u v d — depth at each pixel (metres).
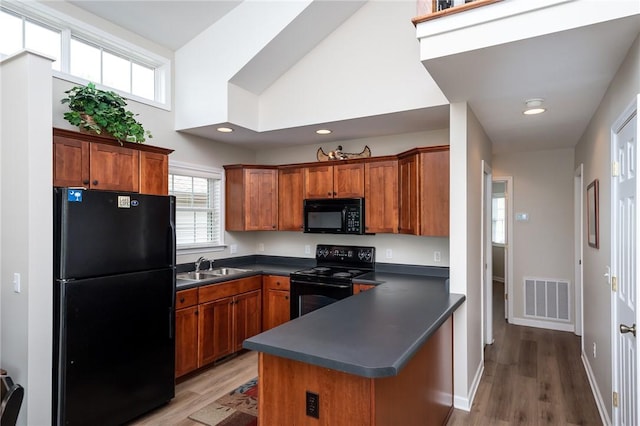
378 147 4.23
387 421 1.59
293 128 3.85
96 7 3.15
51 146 2.28
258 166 4.41
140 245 2.67
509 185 5.13
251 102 3.89
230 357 3.89
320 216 4.17
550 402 2.93
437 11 2.05
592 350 3.17
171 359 2.88
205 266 4.24
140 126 3.11
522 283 5.08
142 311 2.67
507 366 3.67
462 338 2.82
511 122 3.44
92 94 2.86
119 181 3.00
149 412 2.77
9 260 2.28
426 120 3.55
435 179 3.34
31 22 2.90
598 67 2.13
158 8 3.28
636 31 1.72
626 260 2.01
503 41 1.85
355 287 3.61
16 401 1.60
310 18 3.32
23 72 2.21
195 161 4.15
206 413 2.77
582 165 3.85
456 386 2.85
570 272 4.79
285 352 1.58
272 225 4.47
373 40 3.42
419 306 2.42
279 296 4.09
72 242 2.28
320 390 1.58
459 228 2.85
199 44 3.74
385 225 3.83
